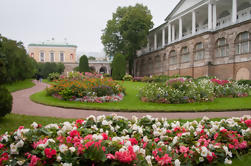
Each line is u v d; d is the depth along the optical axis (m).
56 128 4.20
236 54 25.19
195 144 3.86
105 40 46.78
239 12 28.91
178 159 3.44
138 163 3.05
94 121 4.61
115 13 47.62
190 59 32.34
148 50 50.69
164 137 4.25
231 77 25.64
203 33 29.25
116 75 36.09
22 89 23.86
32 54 67.75
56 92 16.66
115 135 4.30
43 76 51.22
